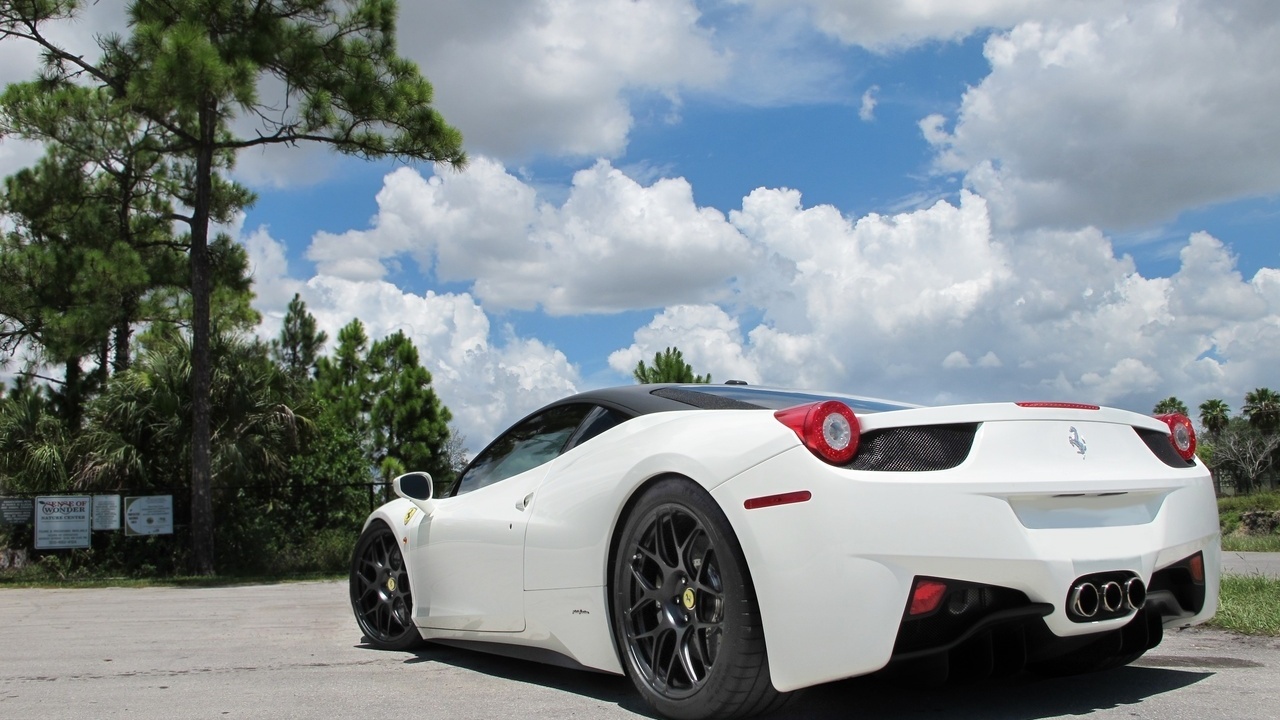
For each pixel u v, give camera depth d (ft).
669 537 9.24
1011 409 8.54
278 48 39.88
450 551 12.37
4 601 28.07
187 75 36.04
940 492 7.87
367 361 86.63
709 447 8.80
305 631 17.01
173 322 56.34
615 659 9.73
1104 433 9.01
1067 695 9.70
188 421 43.52
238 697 10.52
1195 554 9.32
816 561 7.88
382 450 76.28
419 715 9.37
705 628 8.67
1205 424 266.36
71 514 40.27
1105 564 8.18
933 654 8.04
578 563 10.12
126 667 12.96
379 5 41.32
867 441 8.21
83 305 43.50
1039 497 8.13
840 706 9.27
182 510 43.11
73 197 47.67
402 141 42.37
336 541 45.93
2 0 39.34
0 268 43.06
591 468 10.36
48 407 49.39
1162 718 8.68
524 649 11.35
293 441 45.85
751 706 8.40
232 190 57.31
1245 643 13.20
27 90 43.34
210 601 25.94
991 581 7.88
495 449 12.87
